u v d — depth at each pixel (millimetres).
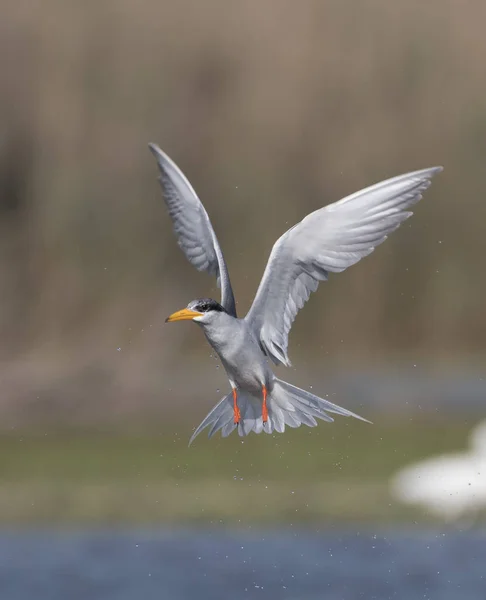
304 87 33125
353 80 33125
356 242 9141
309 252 9250
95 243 31516
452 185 33188
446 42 33344
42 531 16547
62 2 33531
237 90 33344
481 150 33156
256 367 9422
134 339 28047
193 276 31109
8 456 20703
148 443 21594
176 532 16391
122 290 30438
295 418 9578
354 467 19562
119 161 32438
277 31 33594
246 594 14008
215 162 32969
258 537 16109
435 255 33438
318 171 32719
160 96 33125
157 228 31656
